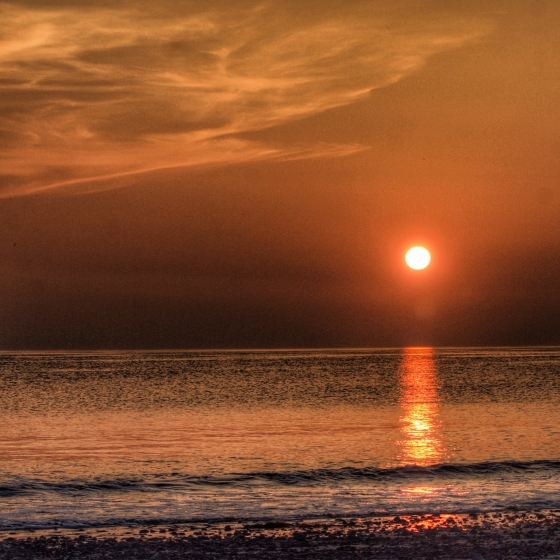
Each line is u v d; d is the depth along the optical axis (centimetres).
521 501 3064
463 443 5475
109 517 2827
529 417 7800
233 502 3117
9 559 2250
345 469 3934
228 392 12556
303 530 2573
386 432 6356
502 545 2391
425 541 2439
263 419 7744
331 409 9006
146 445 5559
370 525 2636
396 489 3381
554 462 4050
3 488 3488
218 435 6231
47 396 11700
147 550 2345
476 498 3142
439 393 12031
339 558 2275
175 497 3253
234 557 2283
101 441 5859
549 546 2381
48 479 3856
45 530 2608
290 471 4016
